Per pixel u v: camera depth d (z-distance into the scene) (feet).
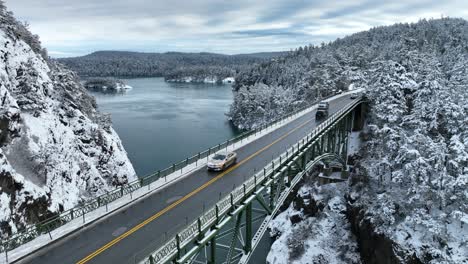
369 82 239.30
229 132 339.98
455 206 123.03
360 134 226.17
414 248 114.42
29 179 123.65
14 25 191.01
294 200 189.78
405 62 223.92
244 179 94.27
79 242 62.44
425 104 150.82
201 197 81.97
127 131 333.42
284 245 148.77
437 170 126.31
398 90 175.01
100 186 179.01
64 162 153.69
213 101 557.33
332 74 352.49
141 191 86.02
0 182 104.27
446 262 105.70
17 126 133.49
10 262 55.77
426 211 125.08
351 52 445.37
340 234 150.61
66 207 137.69
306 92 346.95
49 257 57.93
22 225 108.37
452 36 464.24
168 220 70.18
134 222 69.62
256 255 148.77
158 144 288.92
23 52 183.42
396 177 134.10
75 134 189.88
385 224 127.54
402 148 134.00
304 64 522.88
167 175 98.58
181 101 553.23
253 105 389.60
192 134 325.83
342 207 162.71
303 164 125.08
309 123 177.68
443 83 181.16
